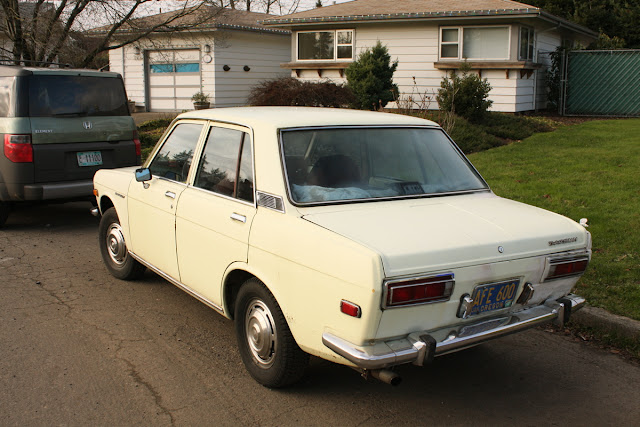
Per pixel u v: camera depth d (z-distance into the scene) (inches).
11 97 303.4
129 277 237.0
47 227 335.9
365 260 119.5
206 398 148.8
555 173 405.1
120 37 728.3
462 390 157.1
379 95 662.5
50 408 142.5
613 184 364.2
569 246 148.1
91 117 327.3
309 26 845.8
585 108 842.8
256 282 151.9
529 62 744.3
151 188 200.4
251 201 155.6
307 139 158.1
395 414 143.8
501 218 149.5
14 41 534.3
